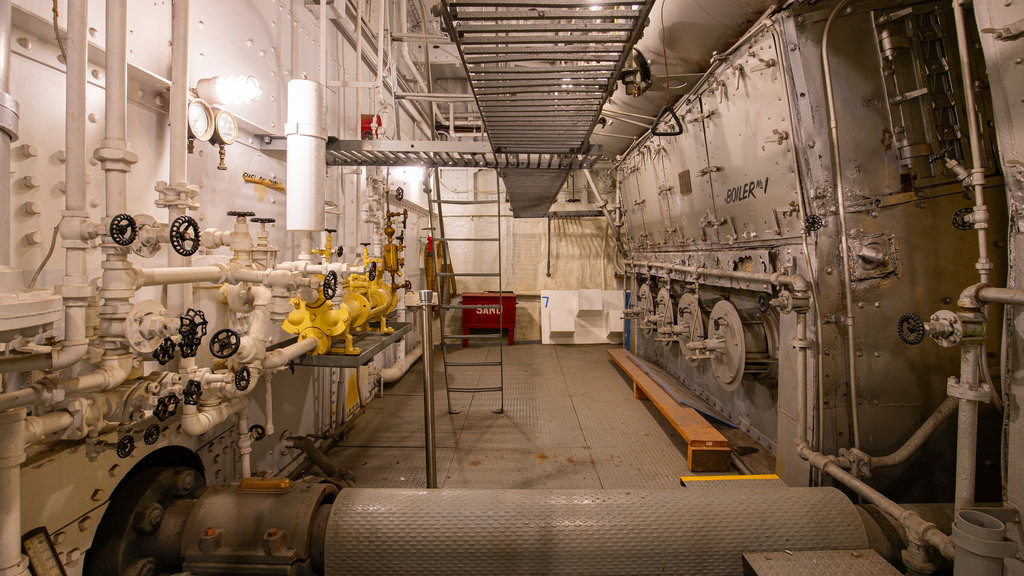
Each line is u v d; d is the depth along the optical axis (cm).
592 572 138
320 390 301
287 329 217
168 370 162
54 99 127
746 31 231
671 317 399
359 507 144
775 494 150
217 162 194
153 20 157
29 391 93
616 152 495
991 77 113
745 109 235
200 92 172
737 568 138
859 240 195
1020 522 110
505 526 140
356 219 348
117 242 102
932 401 201
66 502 118
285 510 143
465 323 659
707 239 327
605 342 667
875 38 192
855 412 196
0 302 76
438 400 403
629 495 149
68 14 105
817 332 198
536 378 475
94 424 112
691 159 317
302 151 206
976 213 126
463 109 662
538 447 300
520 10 147
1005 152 112
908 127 192
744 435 307
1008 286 114
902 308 198
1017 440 112
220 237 159
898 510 143
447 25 154
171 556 141
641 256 522
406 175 503
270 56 239
